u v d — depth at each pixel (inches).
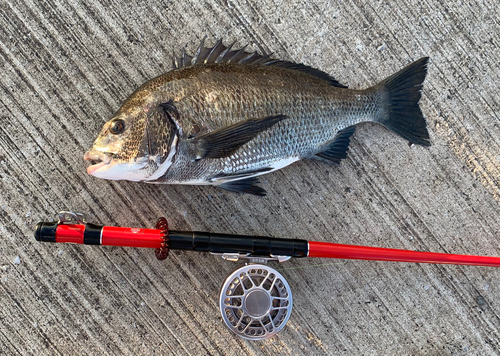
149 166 17.8
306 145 19.8
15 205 20.8
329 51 21.7
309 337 21.5
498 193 21.7
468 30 21.8
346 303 21.6
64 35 20.9
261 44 21.5
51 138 20.9
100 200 21.0
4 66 20.8
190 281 21.2
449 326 21.7
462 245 21.8
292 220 21.6
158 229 18.9
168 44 21.1
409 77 20.8
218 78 18.5
